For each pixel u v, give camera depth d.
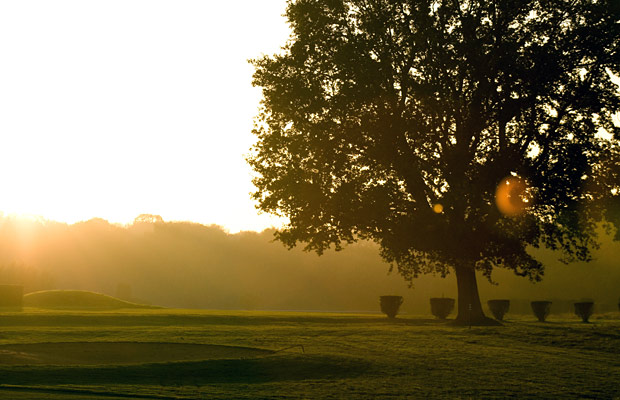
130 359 19.19
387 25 32.00
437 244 30.62
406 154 31.22
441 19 31.75
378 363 18.05
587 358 19.73
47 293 52.91
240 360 18.36
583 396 13.98
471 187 29.56
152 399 12.92
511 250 30.92
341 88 31.42
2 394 12.70
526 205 30.72
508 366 17.78
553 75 30.11
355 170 32.53
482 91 30.62
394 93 31.38
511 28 31.78
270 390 14.37
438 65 30.83
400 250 32.53
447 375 16.34
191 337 24.27
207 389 14.45
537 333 25.58
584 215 32.22
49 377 15.89
